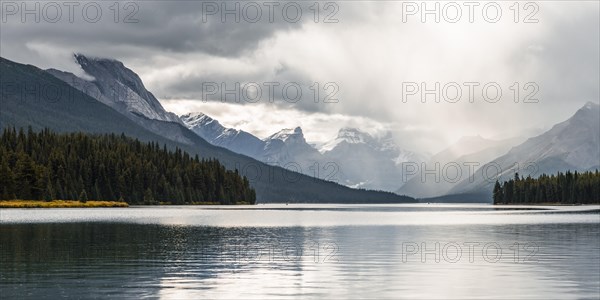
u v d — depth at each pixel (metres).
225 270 54.00
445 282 48.22
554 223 129.75
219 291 44.38
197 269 54.44
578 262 59.69
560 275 51.50
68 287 45.47
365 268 55.56
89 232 94.81
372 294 43.59
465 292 44.28
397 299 42.12
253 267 55.97
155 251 67.94
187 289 45.06
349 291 44.59
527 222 134.88
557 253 67.25
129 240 81.31
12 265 56.00
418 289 45.50
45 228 103.56
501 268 55.72
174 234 92.94
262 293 43.78
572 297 42.50
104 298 41.78
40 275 50.69
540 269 54.97
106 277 49.84
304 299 42.06
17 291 43.97
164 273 52.06
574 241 81.81
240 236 90.25
